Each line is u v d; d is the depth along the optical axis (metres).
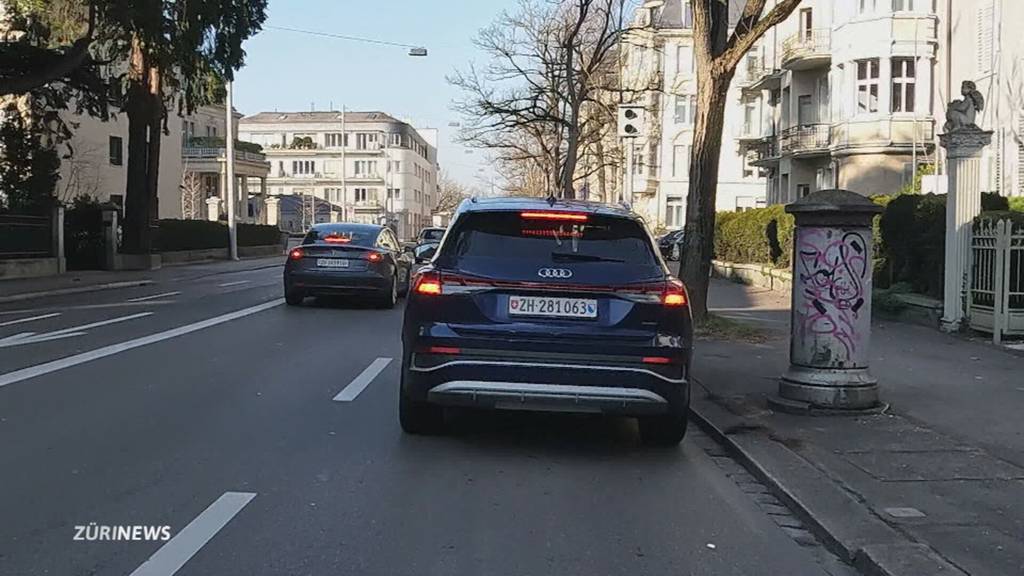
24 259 26.69
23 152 30.23
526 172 64.50
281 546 4.86
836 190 8.27
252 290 22.50
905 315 15.21
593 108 40.31
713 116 13.59
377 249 17.77
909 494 5.84
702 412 8.30
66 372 9.75
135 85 31.36
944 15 29.61
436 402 6.72
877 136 32.78
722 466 6.86
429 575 4.54
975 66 26.50
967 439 7.29
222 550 4.78
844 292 8.18
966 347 12.22
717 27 13.59
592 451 7.18
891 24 32.47
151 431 7.23
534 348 6.56
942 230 14.43
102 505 5.43
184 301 18.97
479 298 6.62
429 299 6.68
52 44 26.89
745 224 27.19
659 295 6.68
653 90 38.72
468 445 7.17
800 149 36.31
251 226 49.00
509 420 8.16
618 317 6.61
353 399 8.70
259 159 68.94
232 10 25.62
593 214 6.95
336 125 134.25
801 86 38.44
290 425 7.59
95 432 7.15
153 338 12.63
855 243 8.20
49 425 7.34
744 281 26.80
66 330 13.48
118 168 48.44
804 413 8.16
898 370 10.48
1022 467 6.48
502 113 33.59
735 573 4.70
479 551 4.88
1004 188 24.12
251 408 8.19
